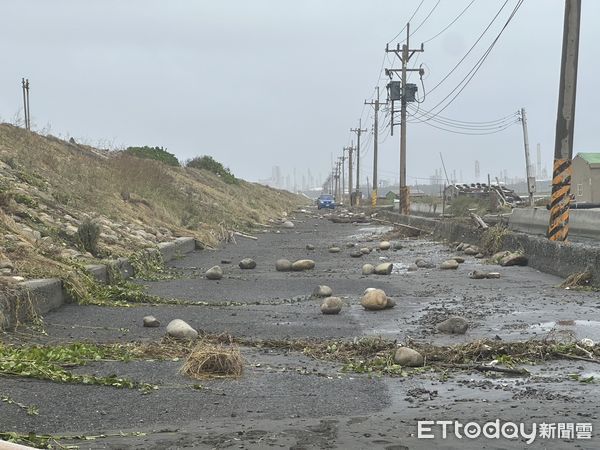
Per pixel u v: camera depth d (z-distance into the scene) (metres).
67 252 16.44
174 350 9.24
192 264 22.77
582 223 23.22
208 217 38.00
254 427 6.01
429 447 5.43
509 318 11.53
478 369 8.26
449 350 9.01
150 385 7.35
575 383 7.50
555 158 18.84
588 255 15.62
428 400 6.94
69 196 23.73
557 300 13.32
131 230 24.30
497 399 6.93
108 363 8.36
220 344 9.71
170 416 6.35
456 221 29.69
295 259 24.50
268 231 44.50
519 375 7.95
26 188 21.25
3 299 10.40
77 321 11.45
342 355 9.20
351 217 59.28
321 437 5.71
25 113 35.09
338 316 12.30
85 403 6.65
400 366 8.41
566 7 18.56
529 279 16.81
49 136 36.25
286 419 6.27
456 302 13.53
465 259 22.75
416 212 60.62
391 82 49.38
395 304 13.31
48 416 6.24
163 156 59.88
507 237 22.41
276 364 8.66
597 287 14.74
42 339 9.95
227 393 7.15
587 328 10.41
